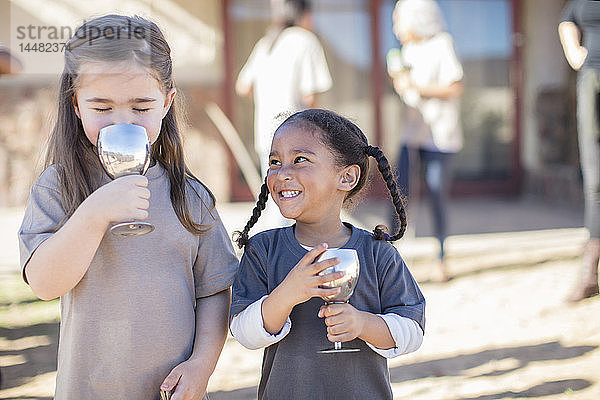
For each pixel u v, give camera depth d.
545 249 5.96
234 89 8.98
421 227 7.27
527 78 9.72
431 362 3.41
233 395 3.03
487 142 9.82
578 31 4.16
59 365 1.78
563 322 3.95
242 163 9.05
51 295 1.64
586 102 4.12
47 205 1.71
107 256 1.72
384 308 1.85
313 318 1.81
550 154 9.48
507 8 9.64
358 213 7.84
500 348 3.57
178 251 1.79
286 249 1.87
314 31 9.37
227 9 8.85
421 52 5.05
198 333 1.85
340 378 1.80
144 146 1.58
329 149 1.81
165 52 1.74
